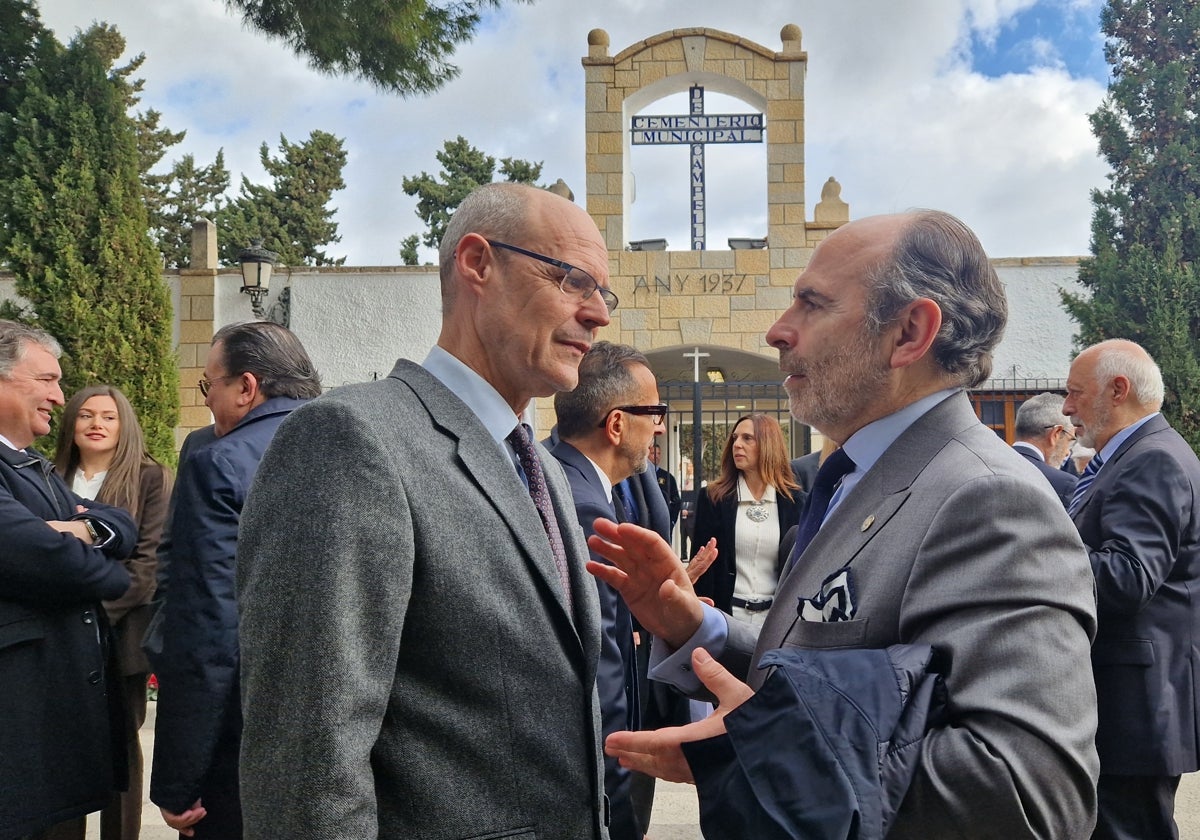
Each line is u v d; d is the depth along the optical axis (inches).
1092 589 46.7
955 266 55.2
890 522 50.9
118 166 372.5
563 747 56.2
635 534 60.9
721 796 43.0
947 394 55.7
